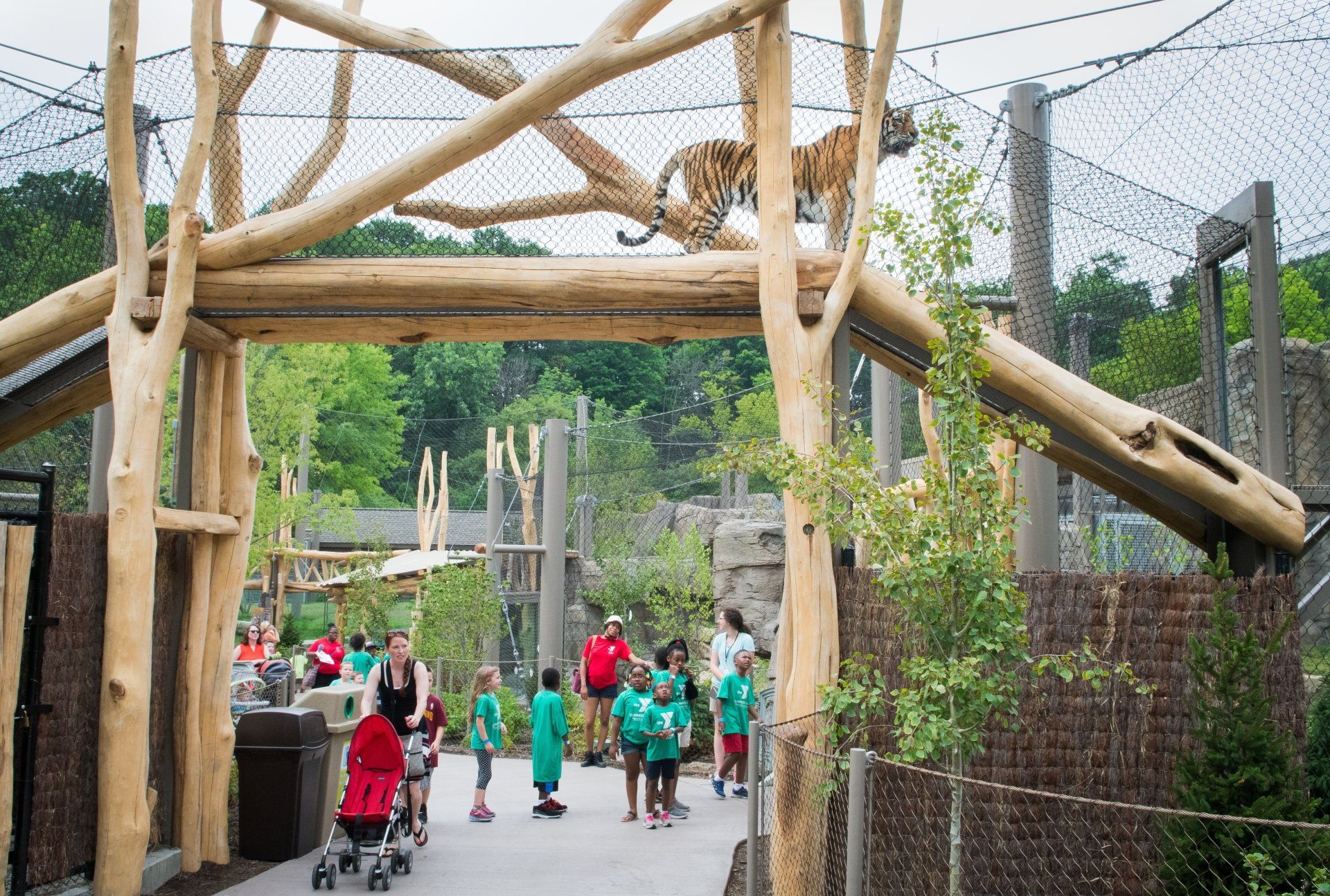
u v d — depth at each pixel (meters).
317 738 8.57
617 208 9.16
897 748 6.69
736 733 11.31
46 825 6.70
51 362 8.59
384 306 7.94
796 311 7.35
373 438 51.47
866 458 5.96
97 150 8.76
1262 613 6.56
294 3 8.55
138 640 7.16
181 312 7.57
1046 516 9.33
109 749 7.02
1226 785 5.12
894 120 8.23
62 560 6.92
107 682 7.06
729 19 7.27
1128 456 7.17
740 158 9.40
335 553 30.31
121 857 6.97
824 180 8.54
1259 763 5.17
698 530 25.16
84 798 7.05
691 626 21.66
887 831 6.54
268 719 8.34
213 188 8.64
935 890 6.45
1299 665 6.49
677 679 11.55
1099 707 6.59
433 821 10.09
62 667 6.89
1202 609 6.62
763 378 55.12
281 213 7.84
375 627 22.78
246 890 7.37
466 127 7.59
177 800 8.02
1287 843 4.84
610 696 13.89
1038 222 8.89
